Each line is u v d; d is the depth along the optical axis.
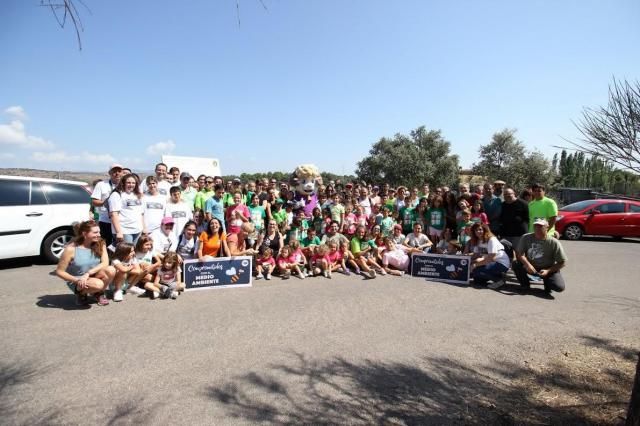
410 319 4.55
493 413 2.64
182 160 12.46
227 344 3.70
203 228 6.78
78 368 3.14
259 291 5.71
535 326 4.39
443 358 3.51
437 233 8.07
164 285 5.32
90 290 4.63
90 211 7.41
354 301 5.24
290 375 3.12
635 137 2.53
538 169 27.17
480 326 4.37
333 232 7.21
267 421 2.49
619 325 4.46
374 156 36.78
